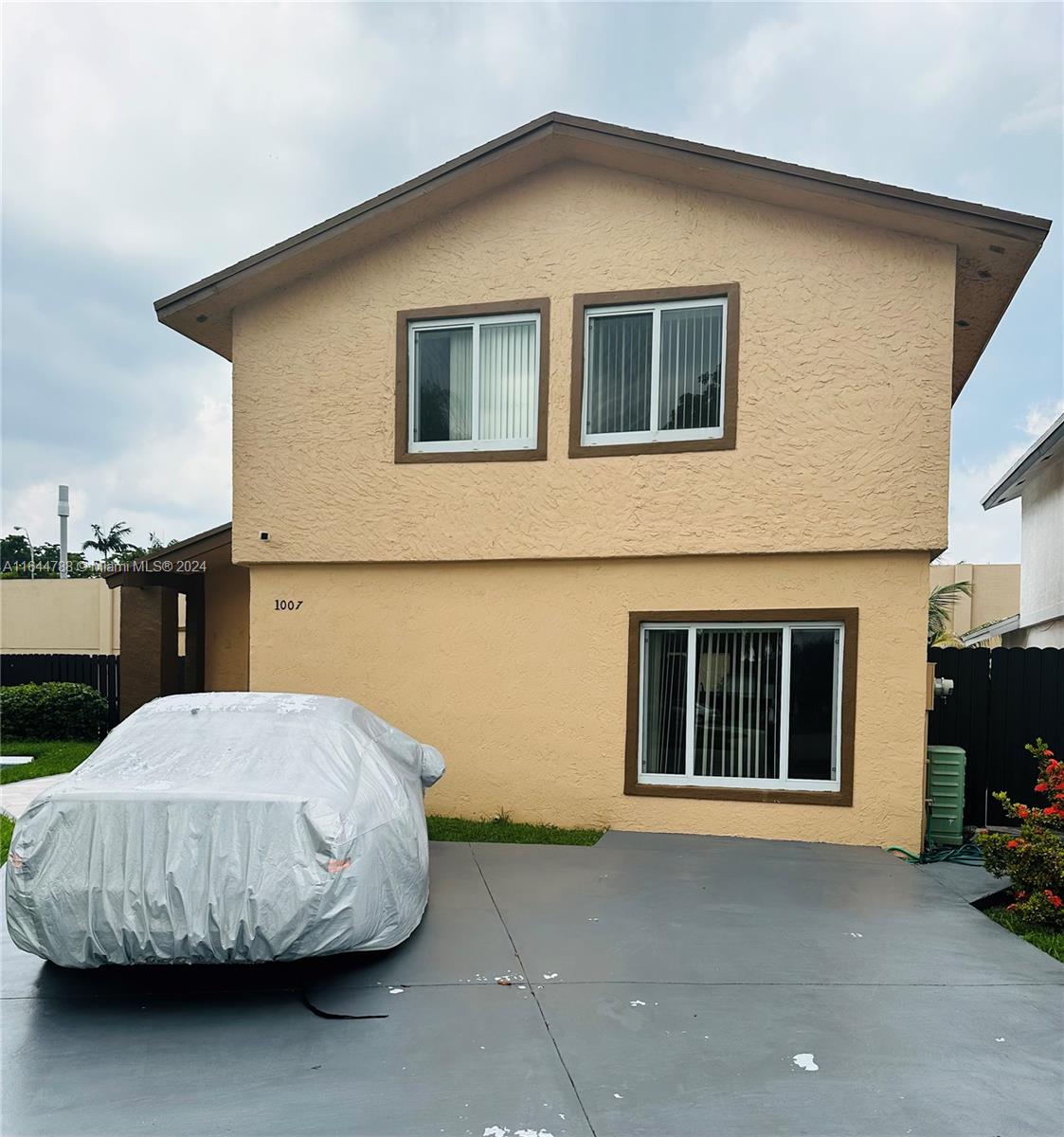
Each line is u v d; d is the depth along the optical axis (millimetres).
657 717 8164
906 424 7480
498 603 8422
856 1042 3912
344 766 4906
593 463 8125
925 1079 3602
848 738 7574
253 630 9016
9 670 15164
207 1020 4086
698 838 7727
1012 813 6473
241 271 8602
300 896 4074
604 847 7352
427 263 8602
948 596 23219
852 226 7602
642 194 8086
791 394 7707
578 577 8234
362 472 8703
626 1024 4051
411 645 8625
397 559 8578
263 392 8945
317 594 8883
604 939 5141
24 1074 3600
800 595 7750
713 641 8047
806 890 6184
